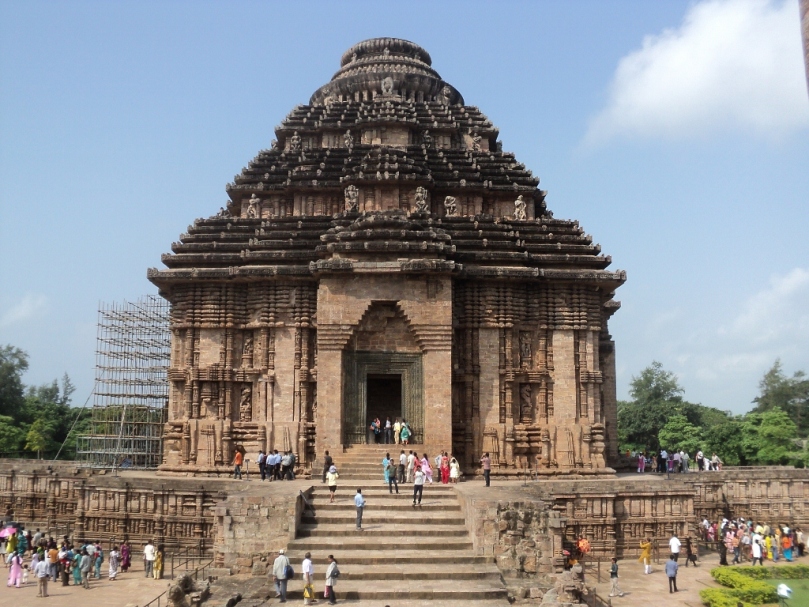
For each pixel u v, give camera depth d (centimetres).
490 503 2417
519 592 2144
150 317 5453
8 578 2991
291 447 3509
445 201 4000
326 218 3862
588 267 3784
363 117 4488
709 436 7050
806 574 3027
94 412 5322
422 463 3128
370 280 3462
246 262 3700
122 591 2750
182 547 3122
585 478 3531
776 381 8919
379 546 2395
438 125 4588
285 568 2112
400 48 5116
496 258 3678
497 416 3562
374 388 4144
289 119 4669
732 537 3378
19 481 3766
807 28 834
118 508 3231
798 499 3991
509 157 4372
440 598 2095
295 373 3575
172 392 3631
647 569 3045
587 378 3653
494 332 3622
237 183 4253
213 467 3506
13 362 8000
